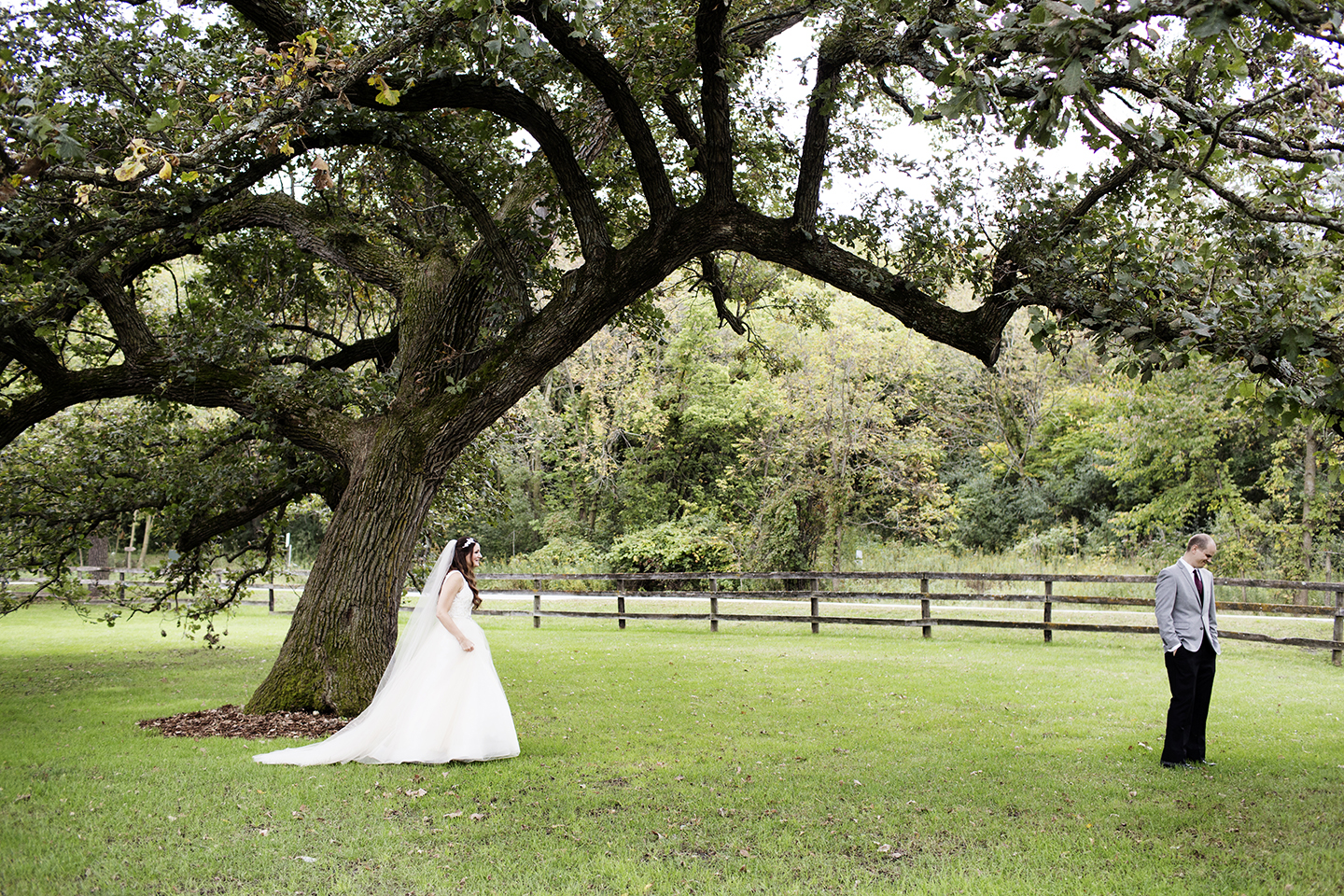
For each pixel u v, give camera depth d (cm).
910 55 660
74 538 1012
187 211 738
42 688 1038
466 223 912
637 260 759
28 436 1159
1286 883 411
